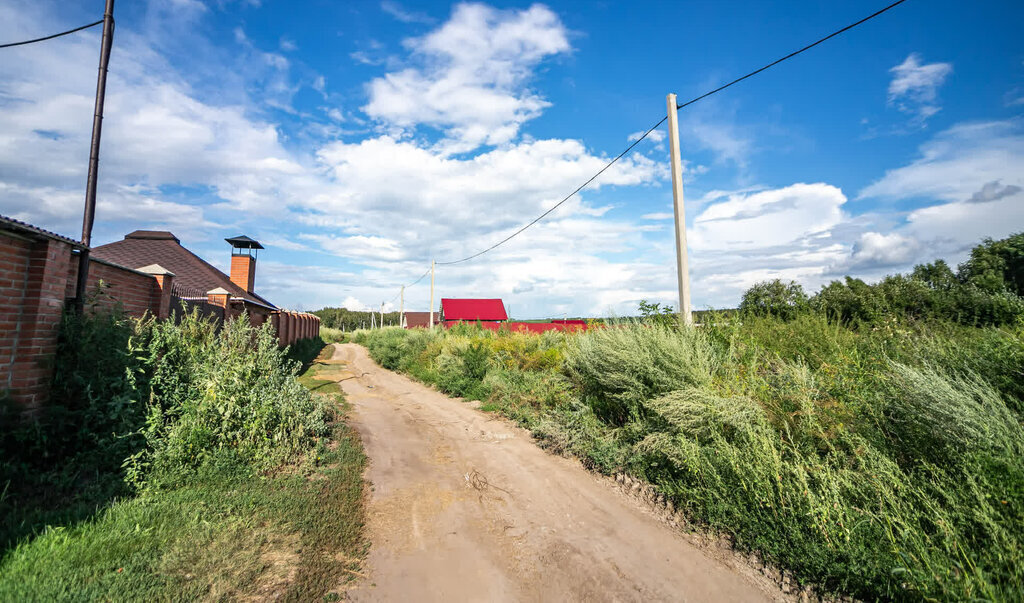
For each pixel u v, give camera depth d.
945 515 2.91
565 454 6.32
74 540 3.12
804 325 6.82
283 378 7.48
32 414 4.63
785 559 3.34
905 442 3.76
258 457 5.13
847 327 7.24
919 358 4.62
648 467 5.20
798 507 3.49
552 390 8.59
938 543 2.93
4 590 2.49
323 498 4.42
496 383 10.70
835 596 2.96
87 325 5.18
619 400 6.47
